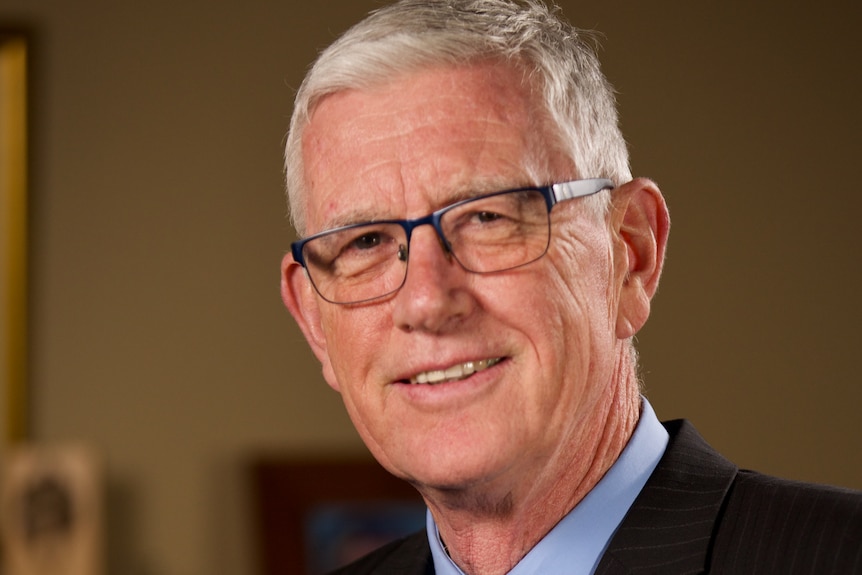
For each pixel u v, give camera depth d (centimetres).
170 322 491
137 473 481
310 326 209
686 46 522
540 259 170
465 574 191
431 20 175
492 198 169
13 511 456
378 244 175
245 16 507
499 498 176
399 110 172
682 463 185
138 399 486
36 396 480
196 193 498
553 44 182
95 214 492
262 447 488
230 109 503
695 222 515
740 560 165
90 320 487
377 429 179
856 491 165
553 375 170
